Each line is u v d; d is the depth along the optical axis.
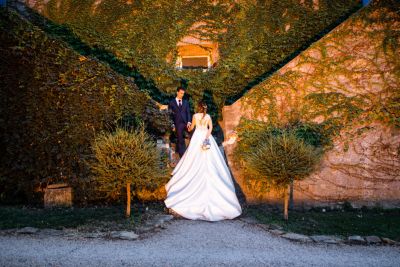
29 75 6.00
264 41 10.02
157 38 9.82
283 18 10.16
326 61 6.66
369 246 4.12
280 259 3.57
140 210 5.42
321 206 6.11
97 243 3.86
